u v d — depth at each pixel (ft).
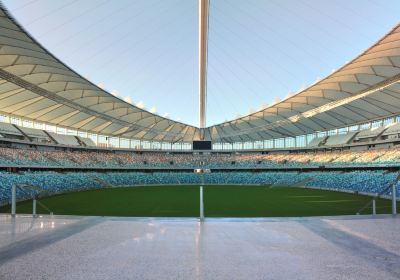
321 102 184.85
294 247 42.63
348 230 53.42
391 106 177.47
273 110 208.85
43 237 48.47
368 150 217.97
